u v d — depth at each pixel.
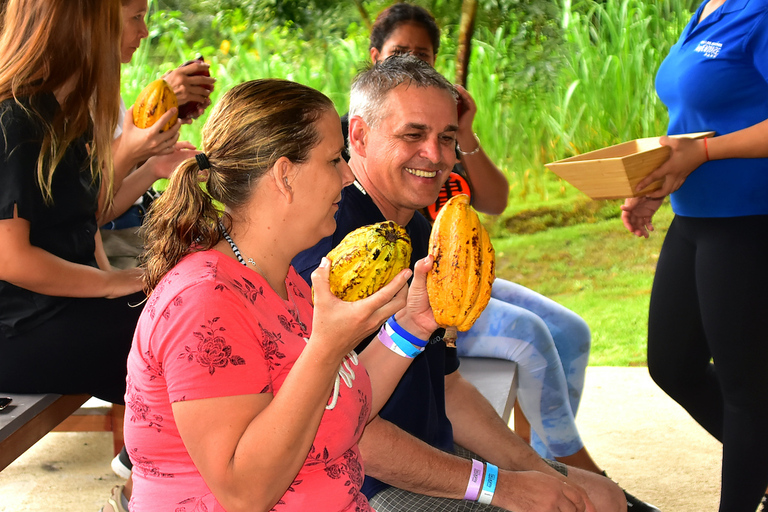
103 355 2.60
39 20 2.39
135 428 1.59
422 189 2.30
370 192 2.33
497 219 6.89
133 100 7.14
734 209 2.90
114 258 3.40
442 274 1.84
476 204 3.92
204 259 1.58
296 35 7.32
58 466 3.74
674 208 3.22
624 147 3.34
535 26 6.14
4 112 2.34
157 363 1.51
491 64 7.05
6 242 2.34
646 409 4.35
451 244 1.84
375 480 2.25
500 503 2.15
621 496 2.51
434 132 2.24
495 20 6.07
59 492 3.46
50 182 2.39
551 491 2.19
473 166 3.70
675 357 3.28
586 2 7.78
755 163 2.84
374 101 2.26
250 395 1.49
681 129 3.19
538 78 6.21
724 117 2.99
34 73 2.40
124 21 2.92
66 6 2.40
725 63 2.92
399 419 2.20
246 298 1.57
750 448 2.93
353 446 1.81
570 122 7.12
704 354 3.25
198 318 1.48
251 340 1.52
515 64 6.39
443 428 2.42
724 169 2.90
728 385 2.99
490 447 2.53
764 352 2.90
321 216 1.68
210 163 1.65
